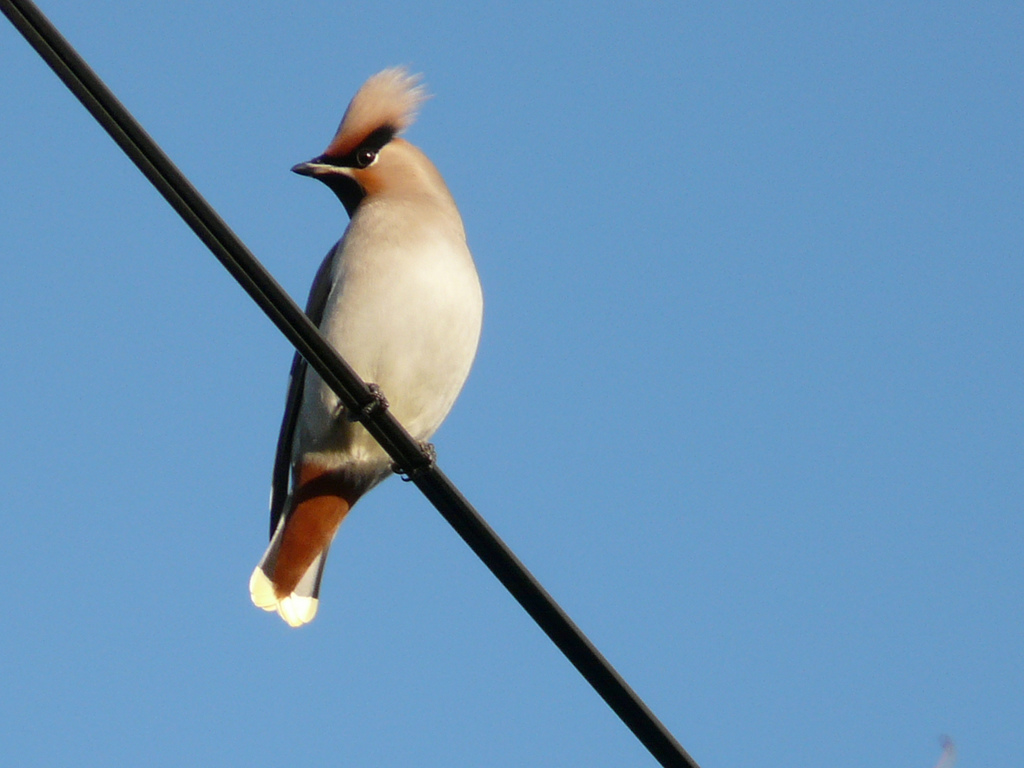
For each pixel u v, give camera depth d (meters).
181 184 7.23
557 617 8.11
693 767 7.97
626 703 7.99
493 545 8.20
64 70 6.87
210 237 7.46
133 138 7.07
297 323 7.91
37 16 6.70
